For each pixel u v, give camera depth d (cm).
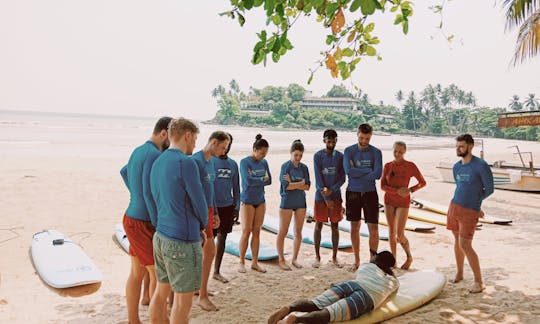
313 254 671
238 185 518
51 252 593
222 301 456
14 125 6506
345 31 408
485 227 895
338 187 595
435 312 421
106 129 6788
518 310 425
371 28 411
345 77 427
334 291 379
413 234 825
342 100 16800
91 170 1617
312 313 354
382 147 4706
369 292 384
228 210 507
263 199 565
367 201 563
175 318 306
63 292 485
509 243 748
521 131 11550
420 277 502
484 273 558
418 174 581
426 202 1156
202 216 309
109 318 412
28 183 1238
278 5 303
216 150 417
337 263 603
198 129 323
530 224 943
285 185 573
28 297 467
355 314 369
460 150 486
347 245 711
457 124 15812
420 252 690
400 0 392
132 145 3412
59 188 1194
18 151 2455
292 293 486
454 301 452
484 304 443
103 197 1104
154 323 328
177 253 299
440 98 16550
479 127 14675
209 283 516
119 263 600
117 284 515
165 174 300
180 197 299
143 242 357
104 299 465
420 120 15750
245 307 440
